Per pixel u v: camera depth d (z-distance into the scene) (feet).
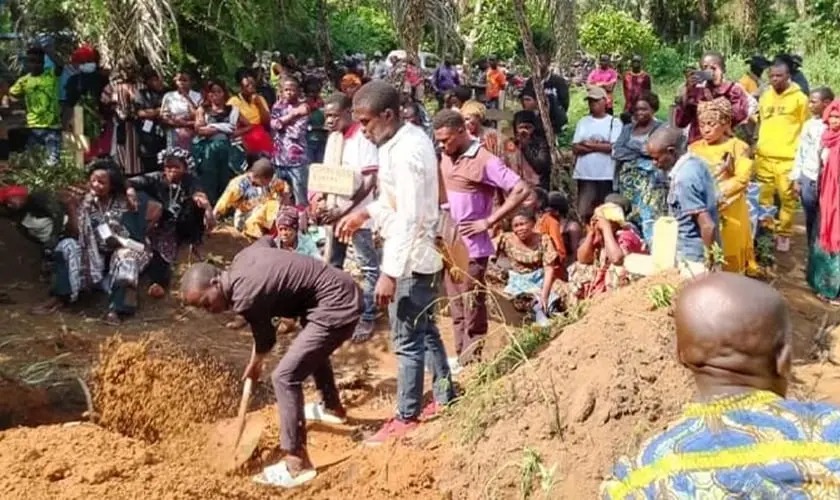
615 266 23.03
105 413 20.45
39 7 41.01
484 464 16.89
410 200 18.28
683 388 15.89
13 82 45.21
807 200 32.24
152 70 38.60
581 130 36.19
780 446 7.06
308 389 22.94
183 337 25.95
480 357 21.39
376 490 17.51
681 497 7.08
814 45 81.92
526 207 28.19
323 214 25.54
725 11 97.55
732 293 7.57
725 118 23.17
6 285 29.50
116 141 37.09
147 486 15.90
